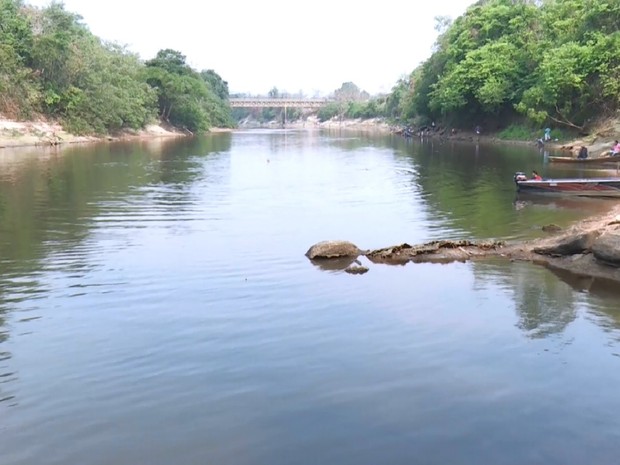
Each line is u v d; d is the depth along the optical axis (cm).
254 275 1191
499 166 3381
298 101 17600
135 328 905
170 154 4534
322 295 1062
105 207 1988
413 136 8138
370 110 15512
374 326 905
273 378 728
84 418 639
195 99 9762
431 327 900
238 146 5844
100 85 6612
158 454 571
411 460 554
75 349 827
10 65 5453
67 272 1212
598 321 923
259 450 574
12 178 2764
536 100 5066
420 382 714
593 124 4669
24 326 916
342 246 1338
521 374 734
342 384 709
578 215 1817
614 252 1147
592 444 578
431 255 1327
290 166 3541
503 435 594
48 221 1739
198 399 677
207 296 1058
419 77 8806
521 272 1207
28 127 5572
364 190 2447
